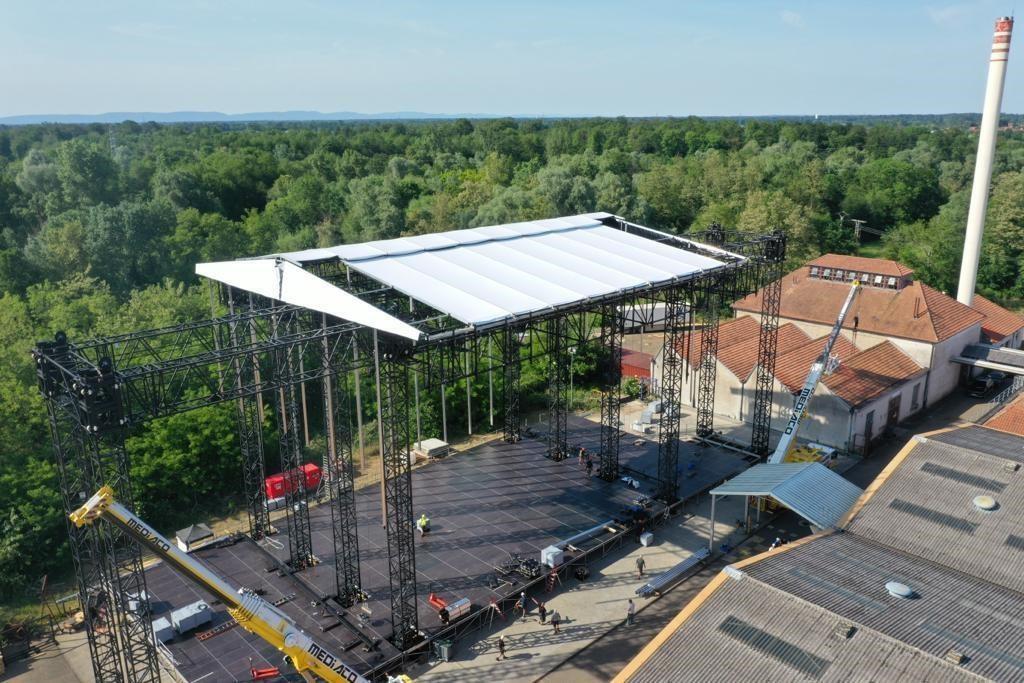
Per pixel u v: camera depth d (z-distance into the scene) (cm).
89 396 2778
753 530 4812
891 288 7312
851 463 5706
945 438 4653
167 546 2539
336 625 3753
